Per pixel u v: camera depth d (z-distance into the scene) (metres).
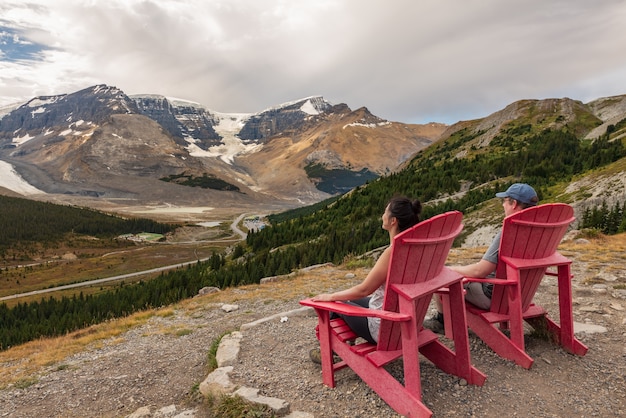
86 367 6.32
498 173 138.38
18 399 5.19
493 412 3.11
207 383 4.16
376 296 3.40
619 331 4.87
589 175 90.50
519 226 3.68
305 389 3.73
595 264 9.41
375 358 3.21
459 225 3.17
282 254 79.12
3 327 73.31
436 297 4.77
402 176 159.50
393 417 3.05
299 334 5.73
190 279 65.19
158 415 3.93
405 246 2.80
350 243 75.31
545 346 4.27
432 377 3.66
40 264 174.62
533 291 4.14
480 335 4.21
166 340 7.70
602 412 3.07
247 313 9.30
